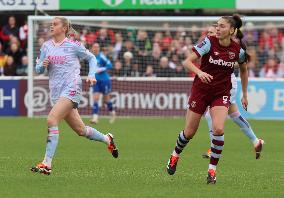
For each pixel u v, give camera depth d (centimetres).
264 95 6756
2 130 5506
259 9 7350
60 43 3161
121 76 6994
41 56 3200
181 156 4025
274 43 7119
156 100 6869
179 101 6862
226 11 7856
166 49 7050
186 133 3005
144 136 5144
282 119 6744
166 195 2669
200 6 7344
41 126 5853
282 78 6825
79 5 7350
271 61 7112
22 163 3612
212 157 2952
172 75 6994
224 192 2761
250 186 2933
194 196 2656
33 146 4459
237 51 2903
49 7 7338
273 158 4006
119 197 2614
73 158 3875
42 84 6819
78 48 3167
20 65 7250
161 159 3866
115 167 3506
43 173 3103
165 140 4891
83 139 4928
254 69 7106
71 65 3156
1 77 6862
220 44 2884
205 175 3247
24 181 2988
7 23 7712
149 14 7831
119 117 6856
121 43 7088
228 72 2908
